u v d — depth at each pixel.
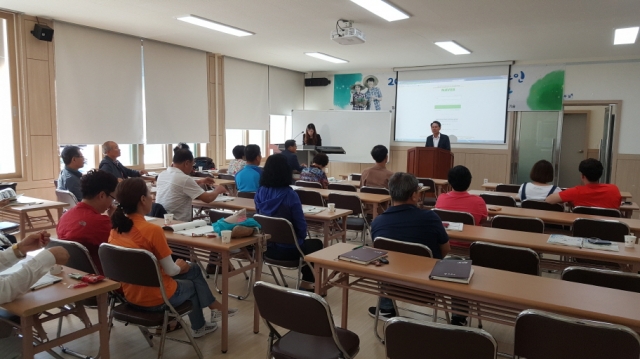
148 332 2.64
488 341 1.33
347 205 4.49
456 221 3.29
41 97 5.66
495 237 2.77
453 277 1.86
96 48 6.21
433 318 3.04
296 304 1.66
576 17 5.29
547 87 8.12
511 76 8.38
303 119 9.93
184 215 3.67
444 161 7.22
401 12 5.22
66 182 4.51
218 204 4.05
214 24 5.92
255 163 4.75
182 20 5.74
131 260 2.10
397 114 9.55
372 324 3.05
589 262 2.82
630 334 1.30
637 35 6.10
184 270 2.41
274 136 10.05
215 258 2.86
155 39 6.90
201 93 7.90
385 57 8.24
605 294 1.74
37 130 5.64
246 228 2.65
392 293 2.14
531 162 8.38
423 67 9.13
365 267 2.06
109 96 6.42
